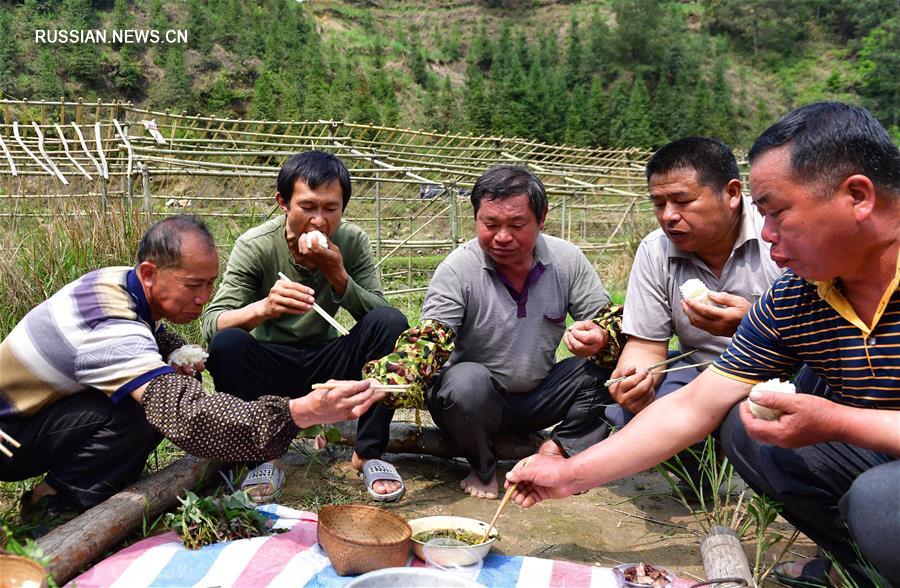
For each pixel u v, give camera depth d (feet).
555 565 8.70
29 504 9.56
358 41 185.78
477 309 11.18
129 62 123.85
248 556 8.56
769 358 8.21
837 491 7.98
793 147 6.72
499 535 9.78
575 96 147.13
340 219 11.73
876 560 6.88
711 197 10.07
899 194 6.72
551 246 11.50
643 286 11.00
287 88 128.57
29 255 18.58
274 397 8.53
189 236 8.82
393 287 37.78
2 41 116.26
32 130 38.96
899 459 6.95
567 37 211.00
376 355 11.30
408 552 8.91
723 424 8.70
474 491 11.39
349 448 12.82
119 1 132.87
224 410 8.36
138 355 8.65
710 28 222.28
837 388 7.87
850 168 6.62
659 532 10.41
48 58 115.24
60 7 131.75
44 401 8.96
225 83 129.90
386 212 49.70
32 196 25.08
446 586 7.63
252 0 160.35
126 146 32.96
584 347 10.57
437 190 42.88
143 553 8.48
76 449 9.27
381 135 58.85
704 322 10.05
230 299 11.50
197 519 8.81
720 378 8.46
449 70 188.85
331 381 8.54
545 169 56.70
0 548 7.91
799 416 6.90
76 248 19.04
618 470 8.56
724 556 8.67
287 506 10.82
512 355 11.35
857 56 203.51
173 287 8.88
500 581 8.38
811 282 7.61
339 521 9.07
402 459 12.76
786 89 196.75
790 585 8.79
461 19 217.36
